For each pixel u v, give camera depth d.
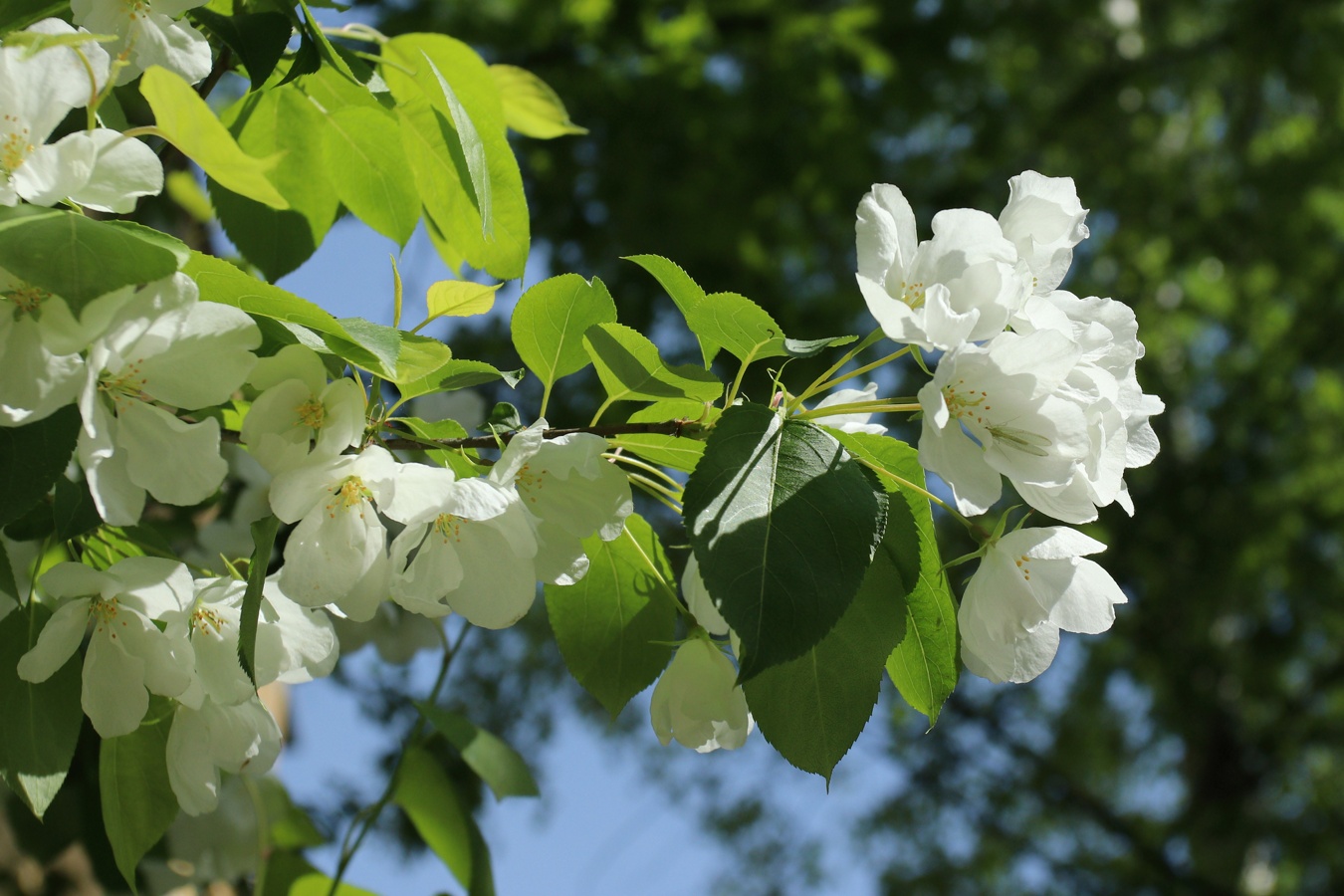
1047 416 0.72
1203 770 4.15
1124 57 4.21
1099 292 4.27
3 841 0.89
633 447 0.75
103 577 0.72
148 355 0.70
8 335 0.68
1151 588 4.01
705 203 2.61
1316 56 3.69
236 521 0.91
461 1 2.38
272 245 0.89
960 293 0.72
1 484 0.69
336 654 0.76
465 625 0.94
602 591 0.77
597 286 0.75
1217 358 4.45
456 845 0.96
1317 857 3.92
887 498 0.70
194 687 0.74
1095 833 4.46
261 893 0.94
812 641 0.68
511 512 0.72
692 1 2.67
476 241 0.86
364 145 0.86
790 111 2.67
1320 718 4.05
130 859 0.76
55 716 0.73
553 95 0.92
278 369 0.71
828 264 3.19
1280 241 4.16
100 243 0.67
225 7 0.80
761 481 0.69
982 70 3.46
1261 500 4.00
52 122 0.70
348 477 0.71
